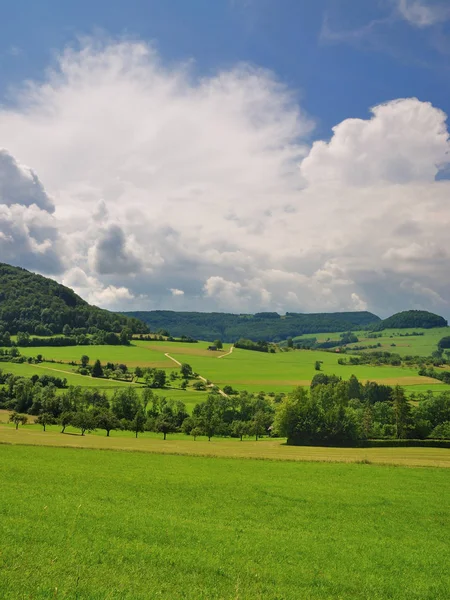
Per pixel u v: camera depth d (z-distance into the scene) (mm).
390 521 42438
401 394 130125
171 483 52594
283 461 75438
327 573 26922
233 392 188375
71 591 20656
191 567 25359
